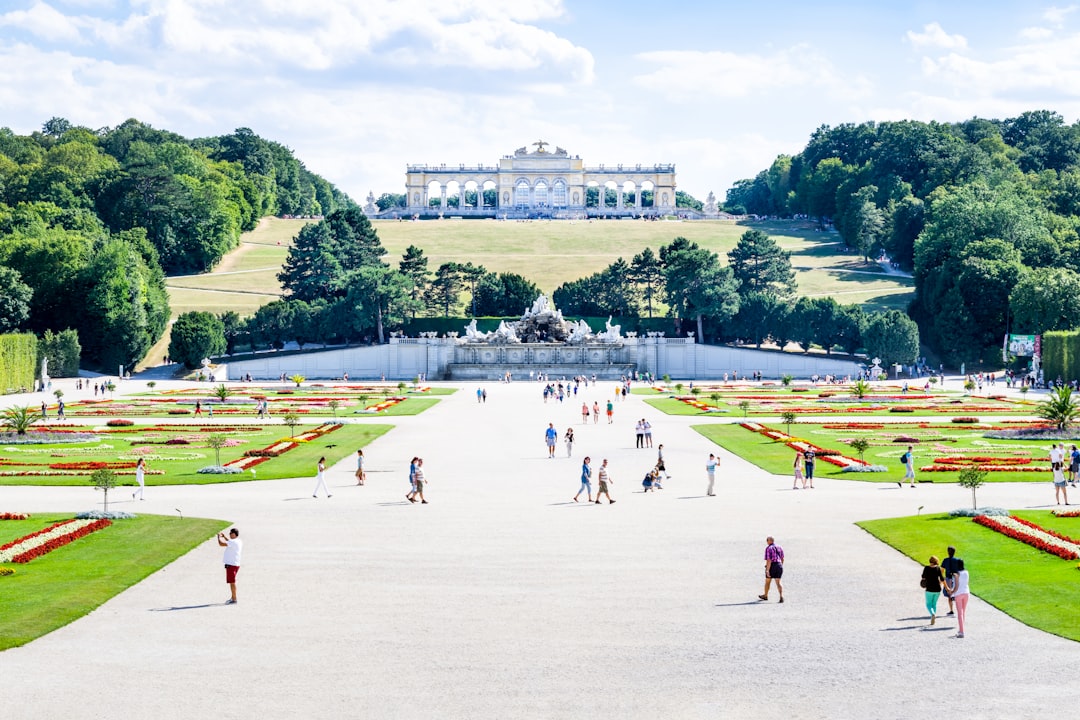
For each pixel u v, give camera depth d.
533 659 44.09
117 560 58.88
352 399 179.00
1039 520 67.50
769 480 89.12
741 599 52.38
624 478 90.75
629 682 41.62
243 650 45.06
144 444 114.00
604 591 53.75
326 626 48.22
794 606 51.16
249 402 170.00
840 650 45.12
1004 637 46.50
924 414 148.38
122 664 43.41
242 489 84.81
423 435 124.38
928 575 48.62
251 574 56.94
